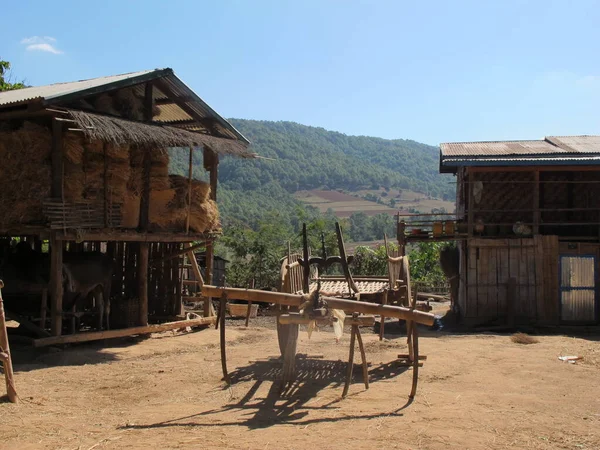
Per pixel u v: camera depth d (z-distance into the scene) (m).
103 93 12.61
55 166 11.25
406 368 9.41
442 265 21.83
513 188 19.95
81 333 11.88
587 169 17.98
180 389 8.07
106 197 12.15
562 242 18.31
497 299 18.27
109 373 9.32
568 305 18.20
